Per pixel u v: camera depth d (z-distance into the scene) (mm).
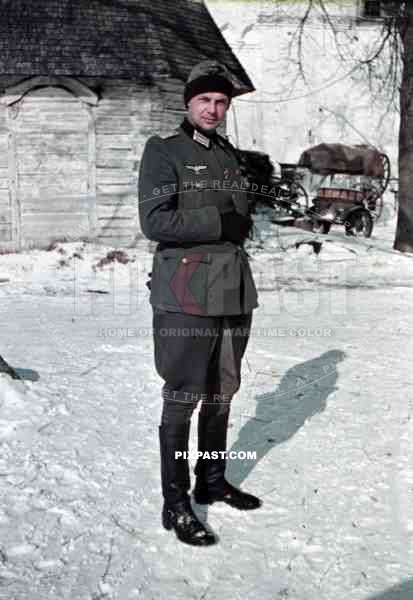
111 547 2736
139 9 13297
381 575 2605
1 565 2553
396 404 4523
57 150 13172
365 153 21234
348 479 3416
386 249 13922
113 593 2434
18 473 3279
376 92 23328
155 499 3160
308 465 3580
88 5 13117
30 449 3561
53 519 2908
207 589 2492
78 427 3914
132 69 12578
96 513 2990
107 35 12852
